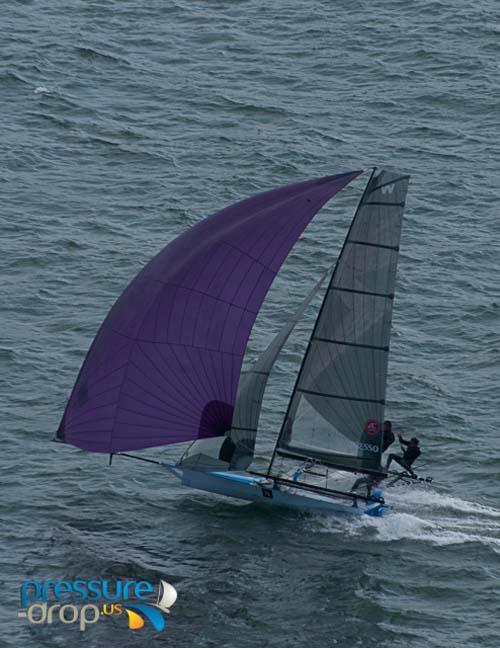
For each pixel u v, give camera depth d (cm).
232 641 13312
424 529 15712
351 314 15400
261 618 13738
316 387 15625
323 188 14838
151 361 14688
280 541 15300
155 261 14788
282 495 15862
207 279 14675
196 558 14875
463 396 19625
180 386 14812
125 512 15938
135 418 14762
